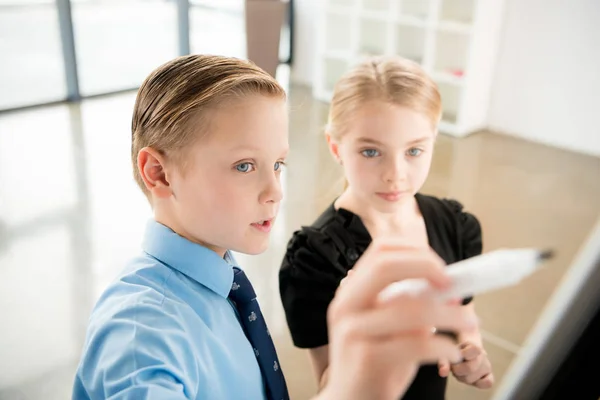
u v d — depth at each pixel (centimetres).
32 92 508
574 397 23
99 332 55
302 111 496
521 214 322
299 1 590
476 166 393
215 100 56
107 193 328
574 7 415
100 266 253
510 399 25
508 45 454
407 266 28
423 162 85
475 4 425
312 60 593
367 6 529
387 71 82
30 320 214
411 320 27
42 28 727
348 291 30
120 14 836
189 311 60
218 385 61
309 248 89
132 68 601
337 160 92
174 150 58
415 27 504
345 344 28
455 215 96
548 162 407
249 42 463
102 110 484
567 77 429
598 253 24
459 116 453
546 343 24
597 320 23
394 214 90
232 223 59
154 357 51
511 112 464
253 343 71
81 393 60
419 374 85
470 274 27
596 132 424
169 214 65
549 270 255
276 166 61
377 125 80
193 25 745
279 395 72
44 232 281
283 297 91
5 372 187
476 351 83
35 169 358
